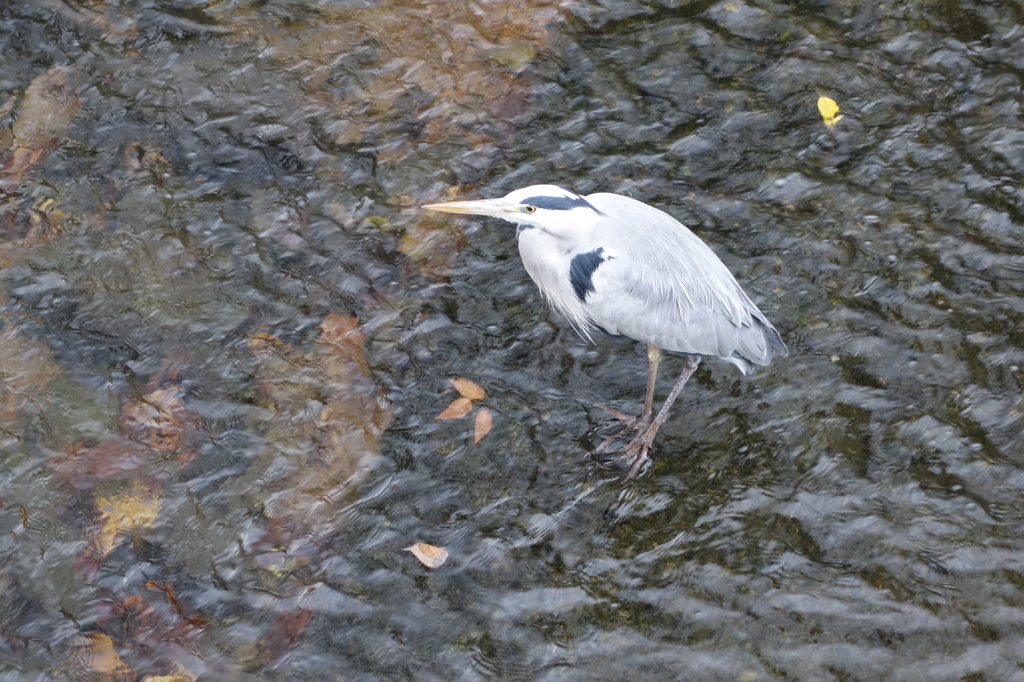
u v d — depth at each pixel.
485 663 8.62
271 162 12.70
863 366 10.70
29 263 11.43
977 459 9.94
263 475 9.83
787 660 8.59
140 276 11.42
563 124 13.26
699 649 8.69
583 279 9.91
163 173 12.47
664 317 9.92
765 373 10.73
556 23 14.40
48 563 9.09
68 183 12.25
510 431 10.29
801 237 11.90
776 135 13.10
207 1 14.53
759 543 9.39
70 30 13.99
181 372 10.59
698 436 10.30
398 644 8.73
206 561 9.20
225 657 8.58
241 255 11.70
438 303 11.39
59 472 9.71
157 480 9.72
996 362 10.67
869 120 13.21
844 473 9.90
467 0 14.62
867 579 9.09
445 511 9.66
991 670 8.46
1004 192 12.29
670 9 14.64
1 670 8.39
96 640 8.62
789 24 14.40
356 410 10.37
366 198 12.35
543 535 9.50
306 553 9.30
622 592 9.09
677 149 12.97
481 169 12.71
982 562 9.15
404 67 13.78
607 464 10.08
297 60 13.81
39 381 10.39
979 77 13.60
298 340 10.95
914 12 14.47
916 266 11.59
